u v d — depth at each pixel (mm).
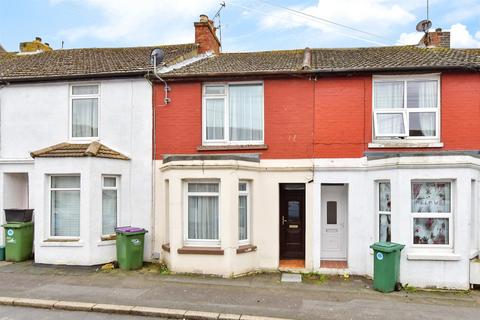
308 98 10422
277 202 10359
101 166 10477
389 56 11961
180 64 12070
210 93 11070
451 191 9016
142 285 8570
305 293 8242
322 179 10211
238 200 9898
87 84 11516
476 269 8703
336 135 10273
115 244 10695
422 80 10273
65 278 9094
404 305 7566
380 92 10453
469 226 8781
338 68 10219
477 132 9922
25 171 11617
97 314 7016
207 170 9719
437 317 6941
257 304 7457
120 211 10961
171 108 10961
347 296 8094
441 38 14039
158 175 10906
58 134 11547
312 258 10125
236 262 9625
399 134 10172
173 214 9828
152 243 10836
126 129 11117
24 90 11750
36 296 7699
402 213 8977
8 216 11016
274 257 10242
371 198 9812
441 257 8727
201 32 14398
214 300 7645
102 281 8867
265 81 10648
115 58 13516
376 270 8586
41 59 14117
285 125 10469
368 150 10141
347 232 10422
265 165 10422
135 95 11117
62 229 10789
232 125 10953
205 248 9648
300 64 11469
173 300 7586
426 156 8914
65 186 10773
